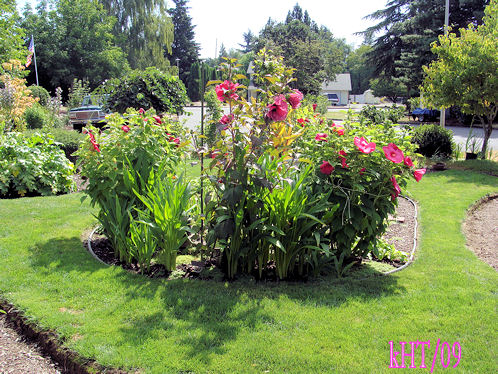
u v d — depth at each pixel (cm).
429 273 371
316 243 359
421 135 1098
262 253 354
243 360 236
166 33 3697
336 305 305
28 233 454
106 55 3444
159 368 228
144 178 411
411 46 2895
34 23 3309
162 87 926
